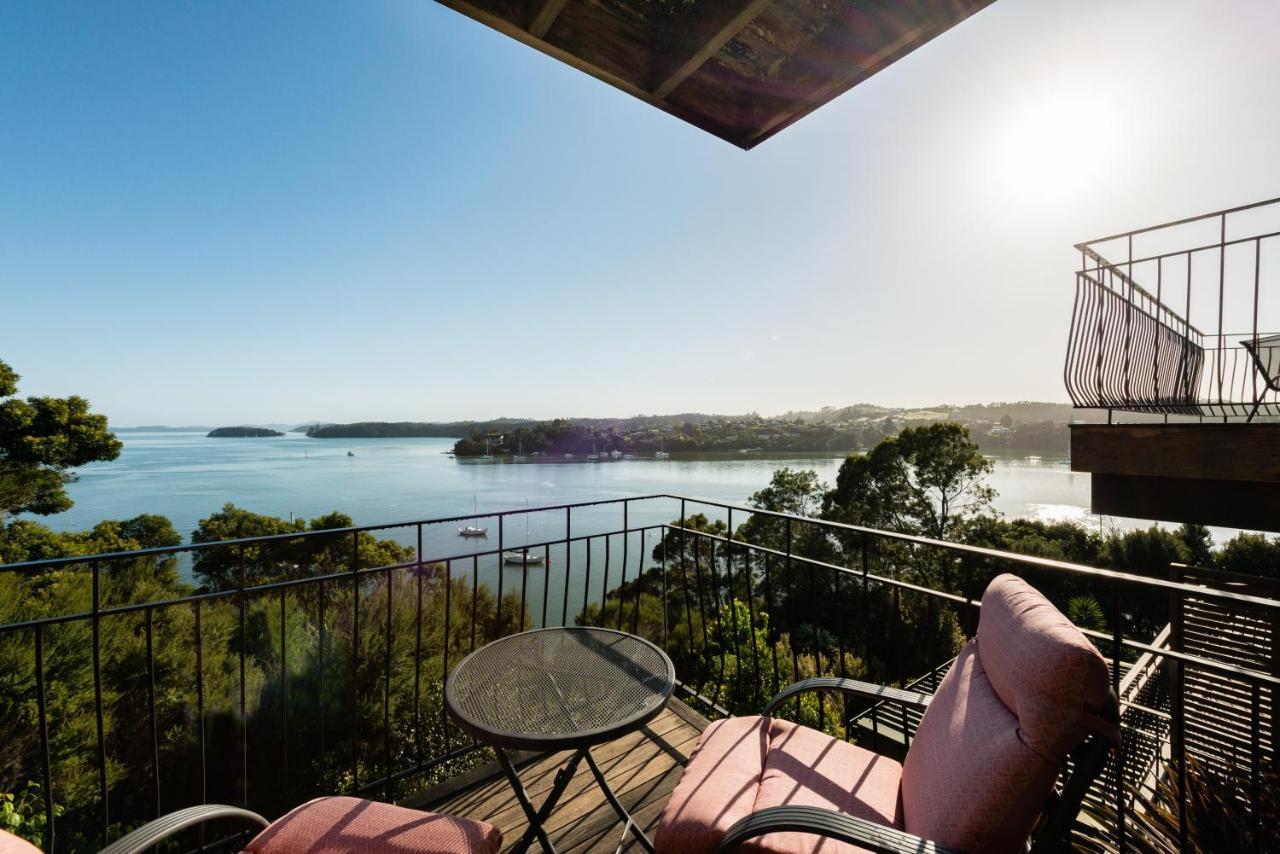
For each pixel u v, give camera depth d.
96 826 5.83
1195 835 1.94
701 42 1.87
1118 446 3.59
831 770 1.42
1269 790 1.99
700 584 3.00
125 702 6.62
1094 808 2.05
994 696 1.16
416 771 2.19
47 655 6.32
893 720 6.08
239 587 1.87
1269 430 2.95
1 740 5.80
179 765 6.46
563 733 1.33
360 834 1.24
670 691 1.57
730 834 1.08
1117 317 3.90
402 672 7.12
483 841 1.26
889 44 1.90
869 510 21.81
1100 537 24.47
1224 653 5.03
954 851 0.94
